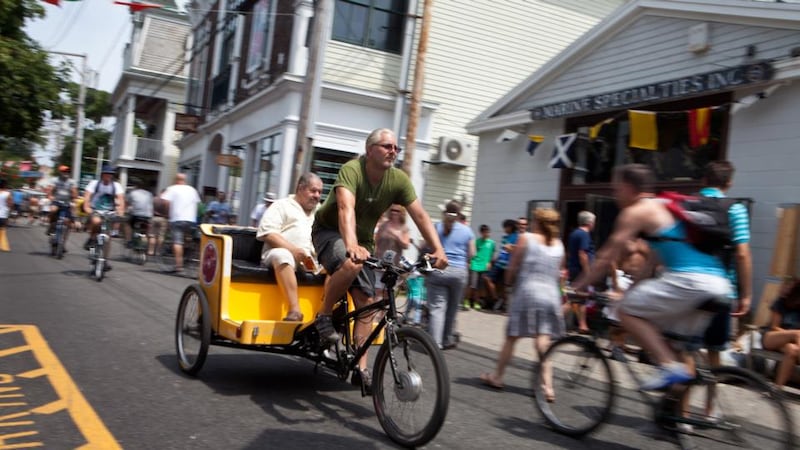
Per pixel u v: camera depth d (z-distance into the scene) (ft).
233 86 69.67
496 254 44.96
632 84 36.76
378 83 55.16
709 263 13.16
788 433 12.07
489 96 59.26
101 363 18.28
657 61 35.37
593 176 39.19
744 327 25.04
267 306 18.10
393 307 14.16
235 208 65.46
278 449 12.68
